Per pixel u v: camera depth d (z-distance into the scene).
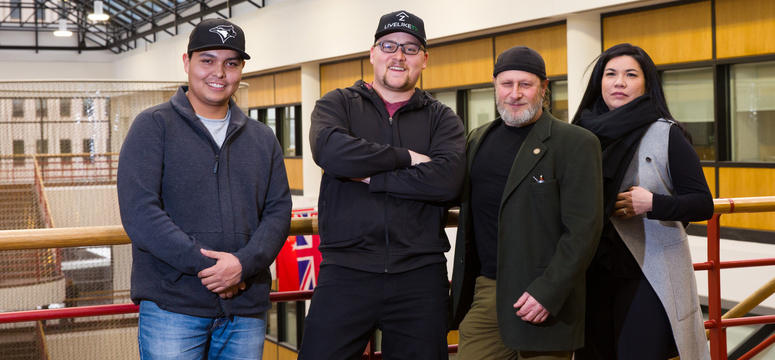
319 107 1.99
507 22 8.91
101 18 14.85
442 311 1.92
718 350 2.60
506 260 1.84
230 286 1.69
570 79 8.39
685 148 1.90
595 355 2.09
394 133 1.97
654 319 1.93
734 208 2.48
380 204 1.88
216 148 1.77
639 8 7.88
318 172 14.15
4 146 3.81
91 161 3.95
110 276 3.47
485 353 1.94
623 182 1.96
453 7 9.80
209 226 1.73
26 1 23.59
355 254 1.88
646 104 1.93
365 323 1.88
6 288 3.28
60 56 24.33
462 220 2.01
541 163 1.83
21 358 3.28
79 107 3.92
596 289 2.06
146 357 1.73
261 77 16.03
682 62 7.53
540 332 1.81
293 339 11.59
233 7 15.96
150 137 1.70
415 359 1.89
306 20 13.12
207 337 1.78
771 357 5.98
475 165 1.98
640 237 1.95
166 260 1.63
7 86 3.83
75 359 3.22
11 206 3.81
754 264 2.65
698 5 7.31
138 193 1.65
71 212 3.88
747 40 6.91
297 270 6.88
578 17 8.25
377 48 1.98
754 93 7.01
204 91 1.77
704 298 6.52
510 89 1.86
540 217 1.82
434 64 10.96
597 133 1.95
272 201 1.86
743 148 7.16
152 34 21.44
